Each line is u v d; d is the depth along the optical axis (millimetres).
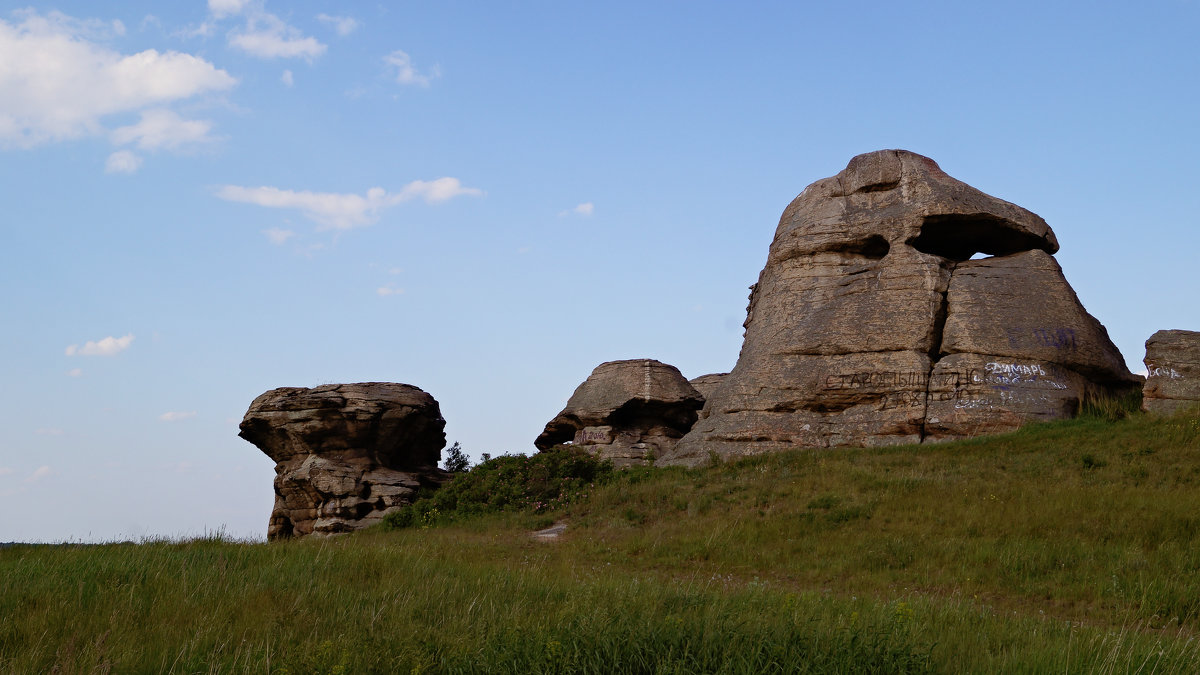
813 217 38375
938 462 26266
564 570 17875
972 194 36062
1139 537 18203
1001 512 20781
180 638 10445
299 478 40250
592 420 45531
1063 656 10102
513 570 16078
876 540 20250
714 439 34406
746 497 25109
